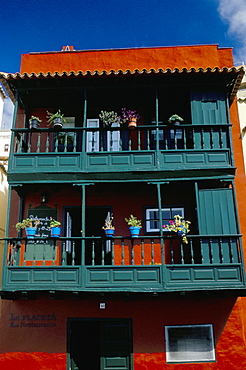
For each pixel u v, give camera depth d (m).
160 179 10.70
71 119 12.85
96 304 10.98
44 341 10.80
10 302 11.17
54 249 10.40
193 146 10.97
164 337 10.67
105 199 12.02
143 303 10.94
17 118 12.73
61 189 12.09
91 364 12.36
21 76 10.98
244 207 11.88
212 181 10.95
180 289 9.78
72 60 13.51
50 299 11.09
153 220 11.80
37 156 11.02
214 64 13.30
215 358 10.52
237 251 10.12
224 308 10.81
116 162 10.90
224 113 11.26
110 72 10.83
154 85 11.29
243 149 13.13
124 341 10.77
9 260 10.86
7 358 10.74
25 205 12.03
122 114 12.65
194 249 11.41
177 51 13.45
